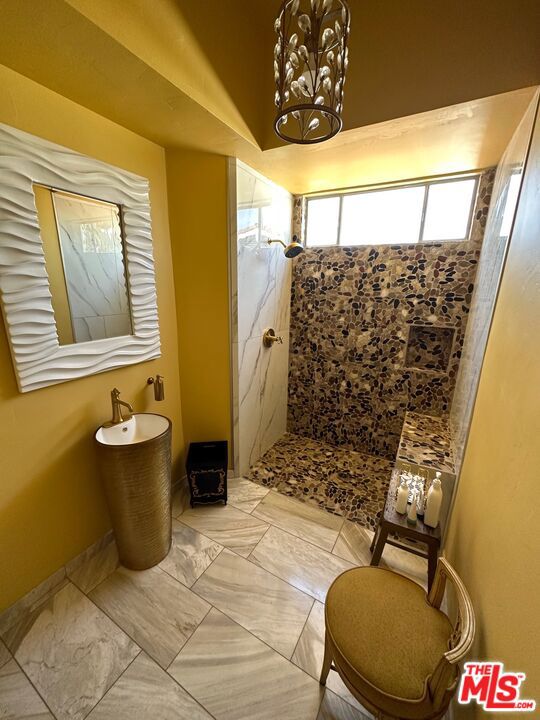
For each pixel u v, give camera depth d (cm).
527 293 86
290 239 246
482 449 112
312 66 69
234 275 182
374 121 124
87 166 127
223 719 99
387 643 85
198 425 210
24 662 113
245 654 116
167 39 103
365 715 100
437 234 206
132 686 107
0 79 100
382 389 242
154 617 128
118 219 146
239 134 141
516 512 72
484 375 127
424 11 108
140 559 147
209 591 139
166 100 117
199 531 173
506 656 66
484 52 102
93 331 143
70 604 133
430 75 112
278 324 244
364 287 231
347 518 185
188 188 170
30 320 117
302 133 81
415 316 218
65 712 101
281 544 165
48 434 131
